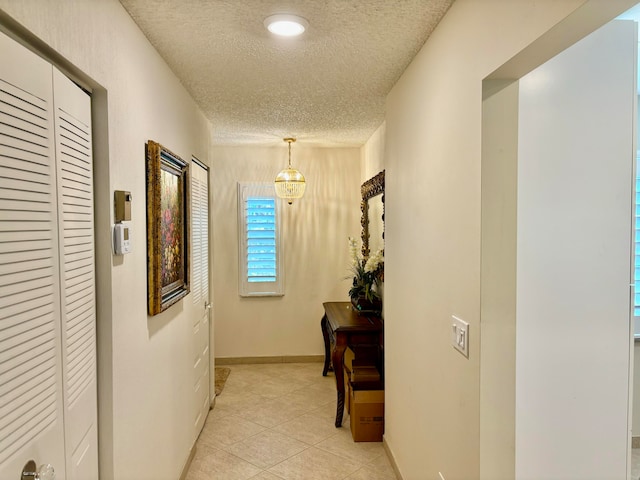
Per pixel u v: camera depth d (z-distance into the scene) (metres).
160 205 1.91
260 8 1.65
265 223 4.80
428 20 1.78
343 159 4.87
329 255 4.88
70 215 1.23
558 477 1.65
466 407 1.56
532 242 1.61
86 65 1.31
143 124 1.84
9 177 0.94
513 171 1.43
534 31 1.11
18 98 0.97
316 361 4.91
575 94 1.60
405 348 2.42
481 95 1.42
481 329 1.44
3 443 0.91
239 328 4.84
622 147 1.63
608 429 1.65
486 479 1.45
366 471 2.64
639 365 2.92
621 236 1.63
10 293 0.93
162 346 2.08
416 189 2.18
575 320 1.63
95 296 1.45
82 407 1.32
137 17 1.70
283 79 2.50
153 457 1.94
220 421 3.34
